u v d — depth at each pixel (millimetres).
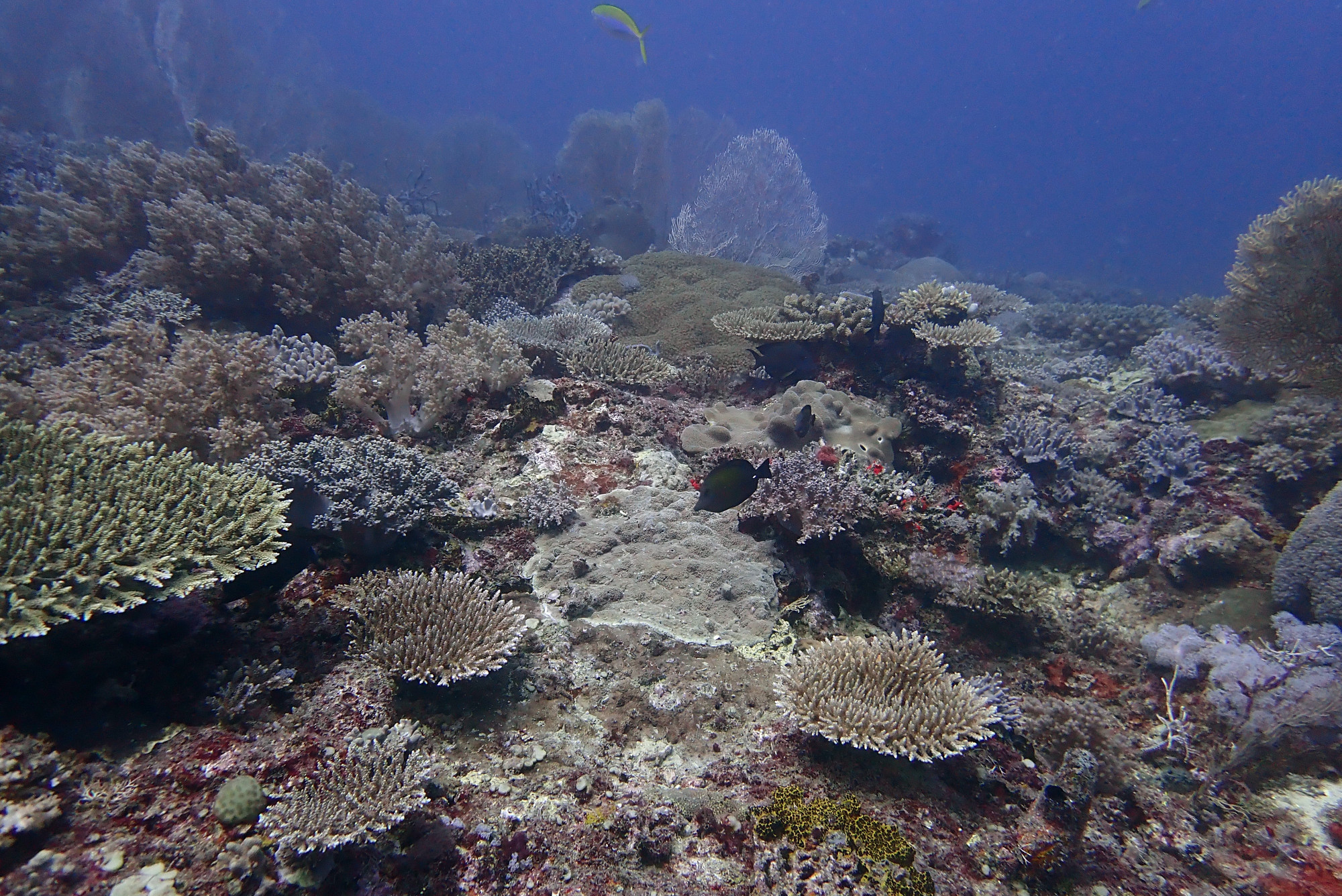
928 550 5699
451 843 2838
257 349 5555
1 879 2135
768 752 3711
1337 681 3969
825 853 3039
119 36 25359
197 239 8086
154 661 3078
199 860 2385
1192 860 3482
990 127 163250
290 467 4312
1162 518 6422
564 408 6719
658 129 25844
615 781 3377
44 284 8727
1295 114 143875
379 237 9047
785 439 6840
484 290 10656
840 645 4203
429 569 4520
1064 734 4109
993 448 7246
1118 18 142000
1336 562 4859
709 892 2885
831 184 113438
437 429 6188
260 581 3549
